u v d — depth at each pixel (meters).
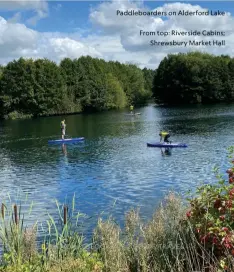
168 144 37.03
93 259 6.73
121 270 6.71
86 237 12.95
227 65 117.25
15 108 96.25
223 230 5.92
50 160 33.72
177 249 6.58
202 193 6.67
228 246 5.80
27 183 25.28
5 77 96.81
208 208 6.43
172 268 6.35
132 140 43.44
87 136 49.34
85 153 36.34
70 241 7.70
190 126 54.06
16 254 7.23
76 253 7.54
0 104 96.00
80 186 23.50
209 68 115.19
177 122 61.06
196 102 116.69
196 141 39.66
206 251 6.14
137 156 33.12
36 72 96.81
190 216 6.71
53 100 97.19
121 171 27.28
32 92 95.38
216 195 6.48
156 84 126.06
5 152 39.91
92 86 105.12
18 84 96.00
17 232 7.48
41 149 40.59
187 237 6.71
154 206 18.00
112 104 108.06
